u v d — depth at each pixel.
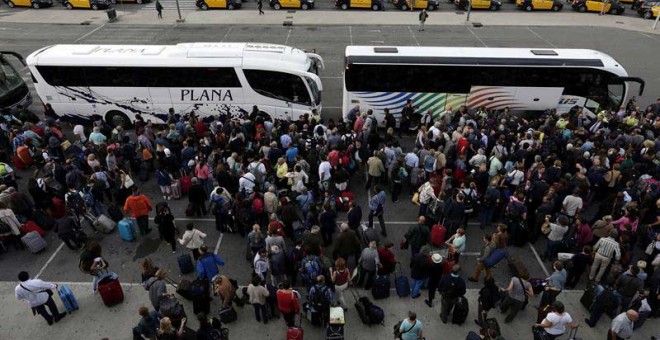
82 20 37.84
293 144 15.24
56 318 10.79
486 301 10.23
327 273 10.64
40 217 13.66
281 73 19.17
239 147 15.74
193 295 10.40
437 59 19.27
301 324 10.78
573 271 11.44
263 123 17.53
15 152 16.58
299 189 13.48
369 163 14.83
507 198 13.68
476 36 34.97
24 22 37.22
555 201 13.09
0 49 30.88
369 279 11.47
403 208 15.17
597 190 14.43
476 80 19.56
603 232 11.73
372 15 40.03
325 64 29.06
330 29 36.16
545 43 33.47
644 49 32.34
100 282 10.91
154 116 20.61
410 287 11.81
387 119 18.53
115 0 43.06
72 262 12.73
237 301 11.12
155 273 9.98
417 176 15.25
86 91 20.02
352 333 10.56
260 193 13.05
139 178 16.73
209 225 14.29
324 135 16.55
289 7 41.19
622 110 18.84
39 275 12.27
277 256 10.66
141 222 13.37
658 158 14.56
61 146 16.69
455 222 12.58
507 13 41.62
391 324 10.79
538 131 16.47
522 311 11.12
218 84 19.64
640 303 10.01
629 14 42.16
